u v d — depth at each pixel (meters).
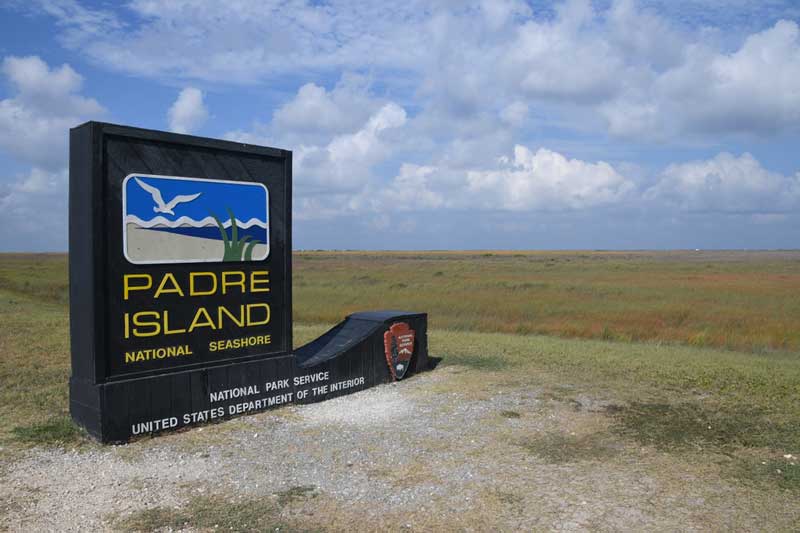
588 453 6.52
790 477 5.87
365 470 5.91
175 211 7.22
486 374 10.62
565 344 13.97
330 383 8.93
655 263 65.06
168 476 5.70
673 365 11.35
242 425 7.44
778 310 21.03
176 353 7.25
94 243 6.46
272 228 8.28
